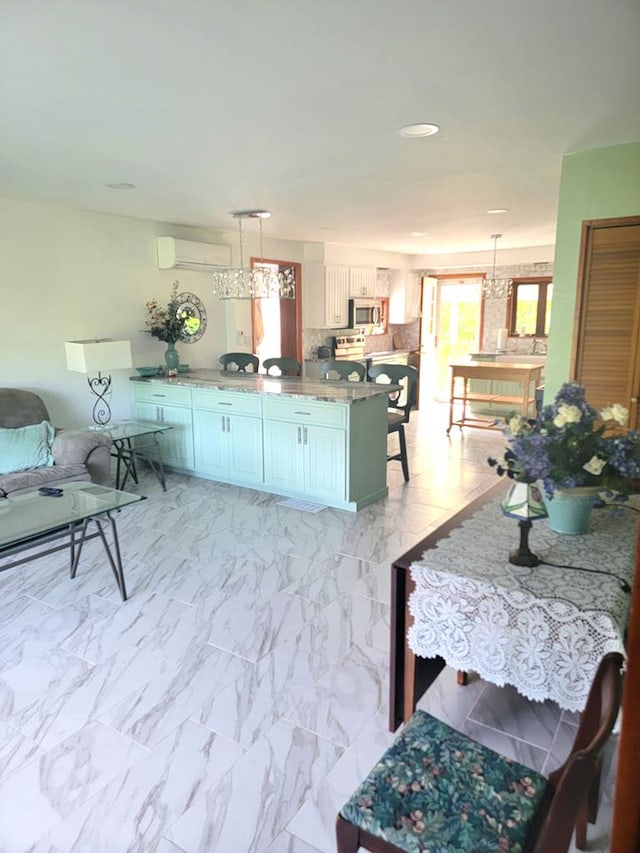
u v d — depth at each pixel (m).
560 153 3.21
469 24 1.73
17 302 4.48
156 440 5.00
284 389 4.55
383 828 1.21
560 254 3.35
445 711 2.15
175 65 2.01
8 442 3.92
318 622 2.76
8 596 3.03
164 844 1.63
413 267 9.34
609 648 1.49
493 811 1.24
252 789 1.81
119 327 5.28
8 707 2.19
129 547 3.65
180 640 2.62
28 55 1.92
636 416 3.28
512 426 1.81
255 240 6.68
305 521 4.09
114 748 1.98
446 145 3.03
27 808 1.75
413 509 4.35
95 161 3.30
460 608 1.71
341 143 2.96
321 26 1.74
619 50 1.92
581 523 1.94
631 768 0.91
